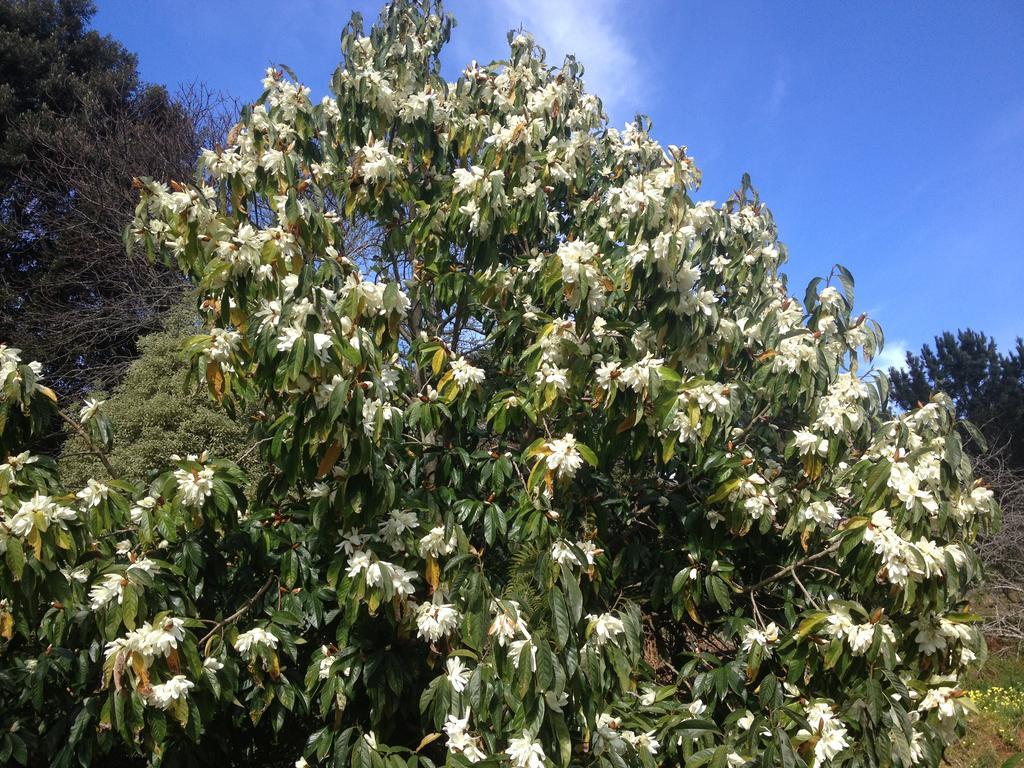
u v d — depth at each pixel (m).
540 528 2.74
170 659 2.37
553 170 4.00
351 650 2.73
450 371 3.33
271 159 3.87
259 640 2.69
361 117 4.26
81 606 2.65
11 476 2.61
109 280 11.34
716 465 3.26
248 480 3.00
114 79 13.52
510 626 2.38
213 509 2.81
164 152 12.56
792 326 3.89
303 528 3.11
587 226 4.18
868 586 2.82
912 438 3.28
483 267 3.83
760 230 4.31
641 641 3.11
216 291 2.95
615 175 4.54
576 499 3.32
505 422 3.20
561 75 4.46
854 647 2.63
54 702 2.82
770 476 3.40
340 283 3.05
